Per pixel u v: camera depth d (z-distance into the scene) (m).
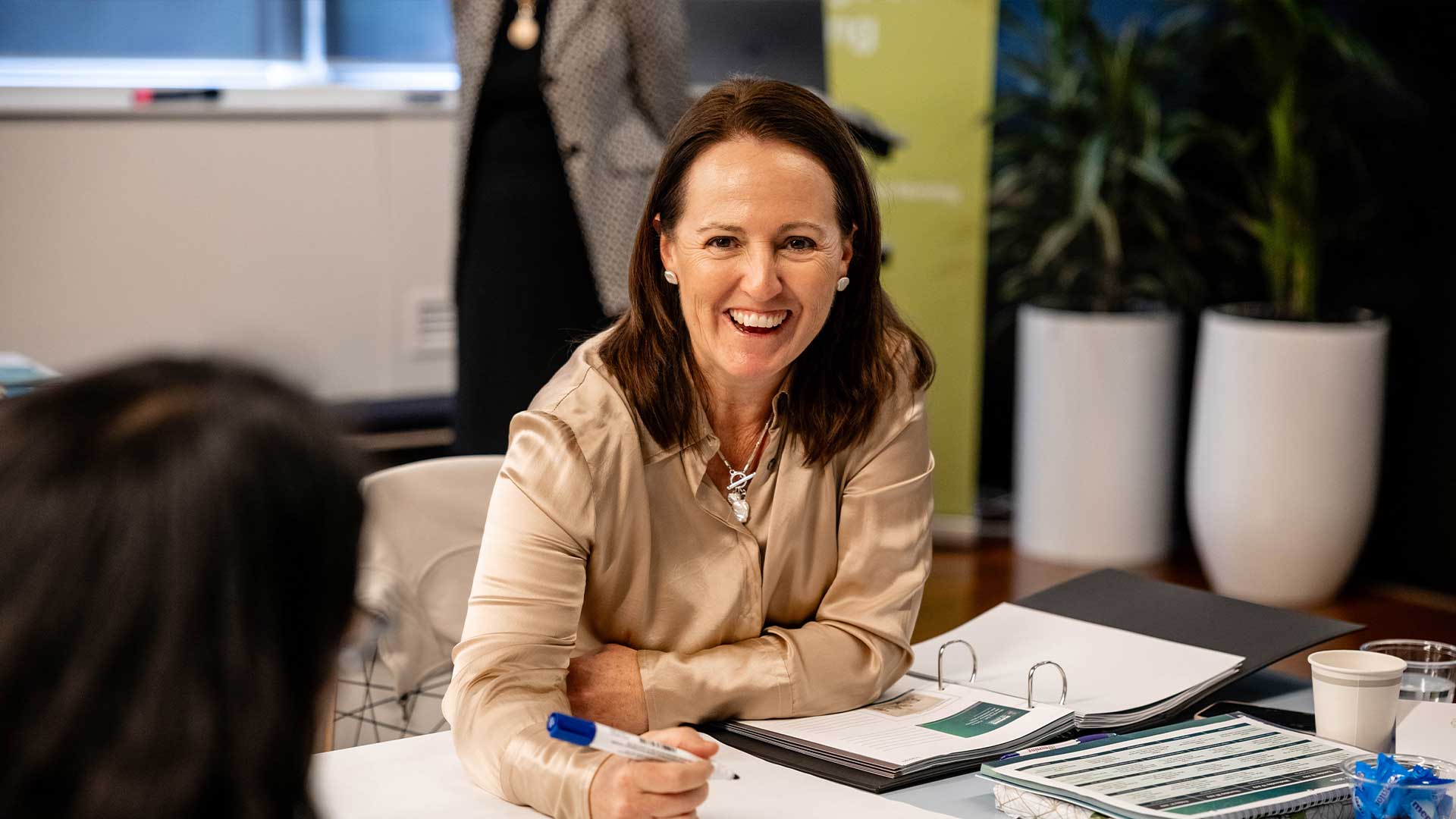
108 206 4.87
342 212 5.16
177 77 5.24
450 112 5.25
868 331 1.61
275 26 5.36
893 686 1.67
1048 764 1.35
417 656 1.92
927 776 1.40
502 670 1.46
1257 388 4.15
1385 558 4.47
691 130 1.51
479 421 3.24
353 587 0.71
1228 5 4.54
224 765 0.67
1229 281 4.77
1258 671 1.75
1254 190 4.45
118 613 0.65
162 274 4.96
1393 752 1.47
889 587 1.64
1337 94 4.41
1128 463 4.57
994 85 5.04
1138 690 1.61
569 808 1.29
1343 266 4.49
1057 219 4.64
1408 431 4.38
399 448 4.93
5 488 0.66
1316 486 4.14
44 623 0.64
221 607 0.66
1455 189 4.19
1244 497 4.20
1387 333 4.25
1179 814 1.22
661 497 1.58
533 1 3.06
